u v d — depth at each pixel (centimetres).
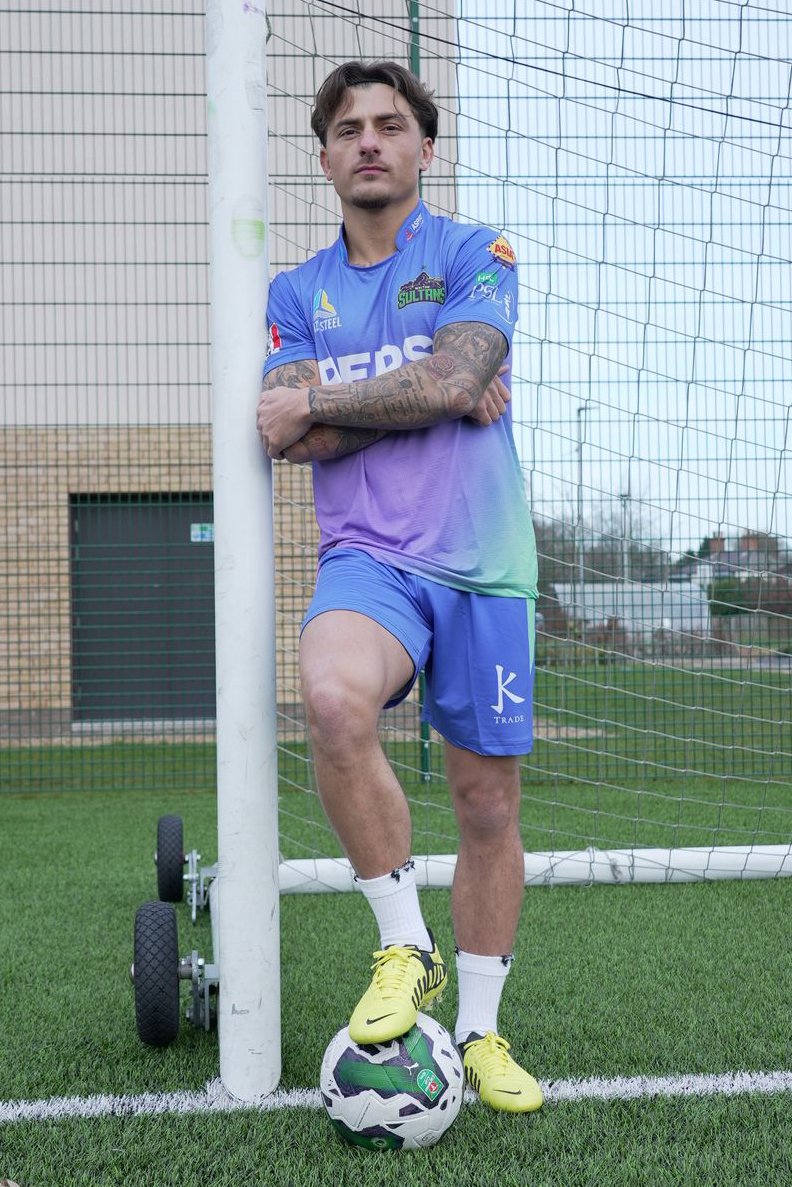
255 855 202
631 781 661
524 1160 172
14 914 362
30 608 824
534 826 511
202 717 851
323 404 190
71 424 852
